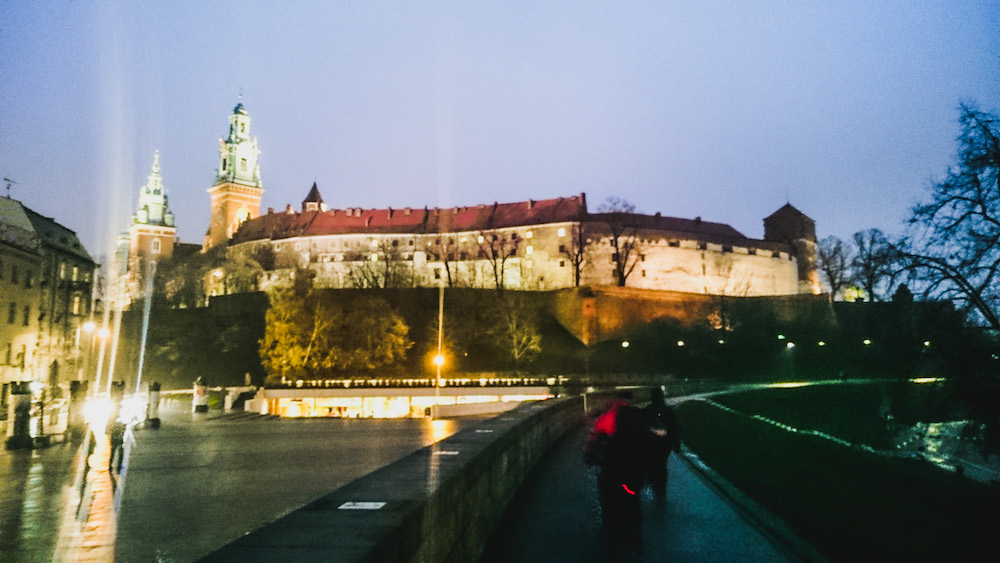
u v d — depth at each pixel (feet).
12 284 182.80
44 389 100.07
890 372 81.61
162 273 486.79
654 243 449.06
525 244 457.27
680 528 32.32
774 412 179.01
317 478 63.52
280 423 146.20
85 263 231.91
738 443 64.69
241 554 11.44
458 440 31.30
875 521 32.32
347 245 490.08
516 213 478.59
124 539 39.14
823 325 362.53
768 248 496.64
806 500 37.11
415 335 341.62
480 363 334.44
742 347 344.08
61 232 221.66
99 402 111.45
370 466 72.28
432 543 16.89
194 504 50.49
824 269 399.65
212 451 88.12
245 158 650.02
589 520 32.86
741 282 475.72
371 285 392.06
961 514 33.91
